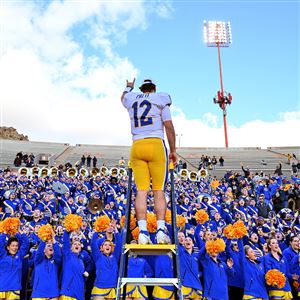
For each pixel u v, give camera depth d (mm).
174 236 3305
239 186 22719
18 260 7227
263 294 7578
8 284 6945
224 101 68812
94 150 51469
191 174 26141
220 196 19938
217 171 38281
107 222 7871
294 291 8219
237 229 8086
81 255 7688
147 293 7484
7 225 7078
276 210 19625
